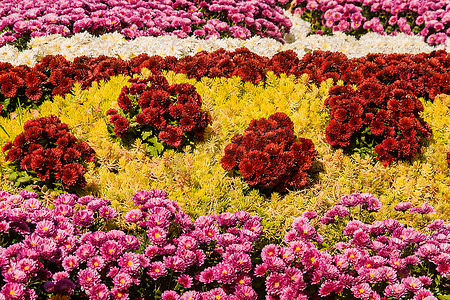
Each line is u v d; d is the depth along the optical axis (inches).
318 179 193.0
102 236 133.2
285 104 223.6
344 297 144.8
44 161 171.2
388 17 415.5
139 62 245.4
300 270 135.4
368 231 147.4
